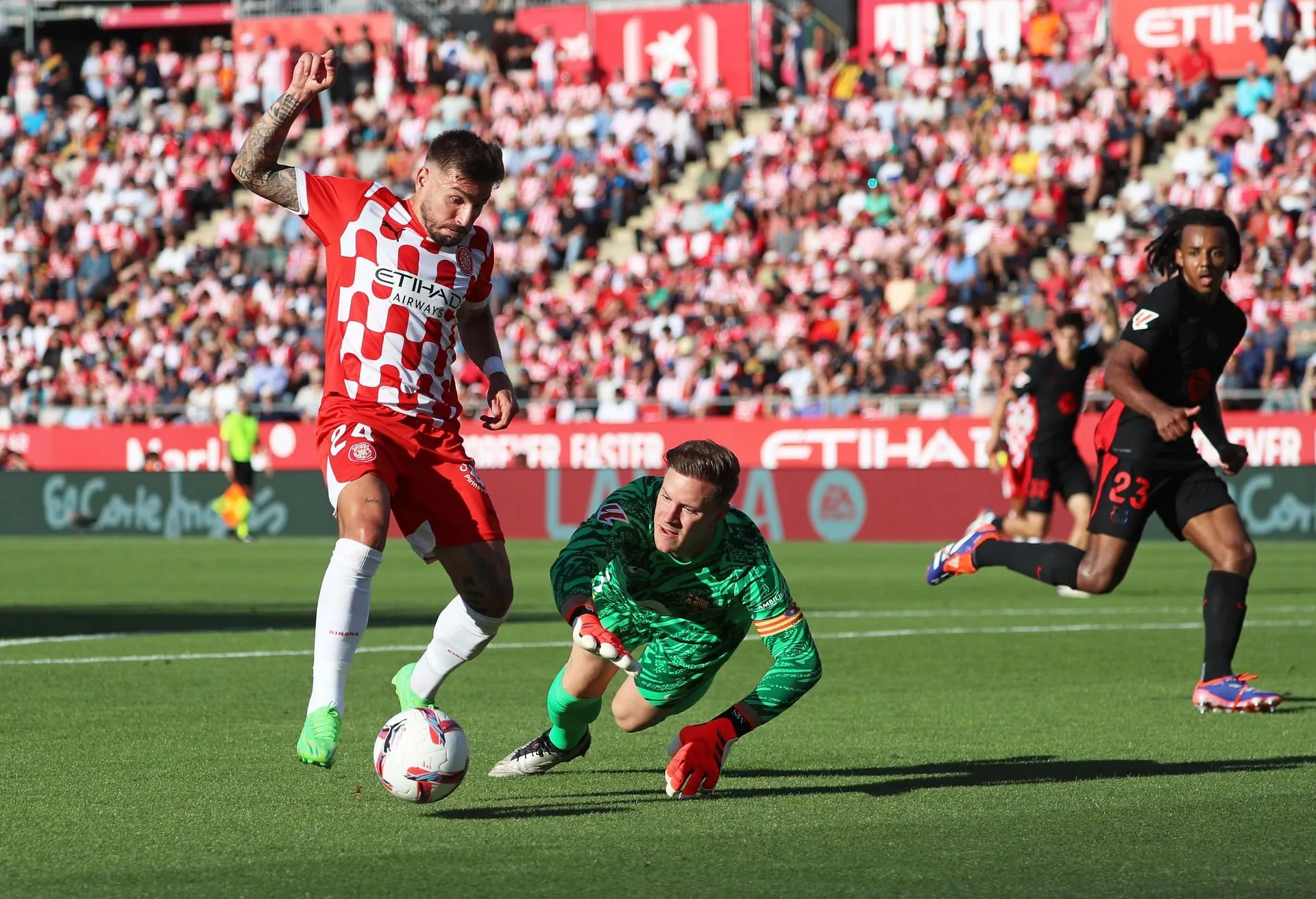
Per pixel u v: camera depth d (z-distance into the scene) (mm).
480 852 15000
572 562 16609
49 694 27375
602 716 25156
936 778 19203
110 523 91062
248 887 13539
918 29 100312
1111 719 24438
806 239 91938
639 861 14578
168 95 120375
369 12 117938
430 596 50250
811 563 63250
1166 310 24828
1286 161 84750
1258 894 13336
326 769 19266
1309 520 70500
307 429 90000
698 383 85312
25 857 14719
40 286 109625
